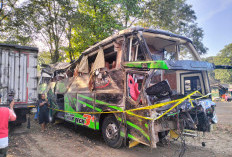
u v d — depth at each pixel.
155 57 5.25
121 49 4.82
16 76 7.02
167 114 4.46
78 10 17.00
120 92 4.64
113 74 4.91
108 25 14.83
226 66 4.49
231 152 4.88
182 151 4.68
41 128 7.89
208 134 6.79
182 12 22.48
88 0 15.73
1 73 6.67
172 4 19.98
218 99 36.75
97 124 5.37
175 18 22.62
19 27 16.78
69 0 16.77
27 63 7.31
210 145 5.49
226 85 40.72
